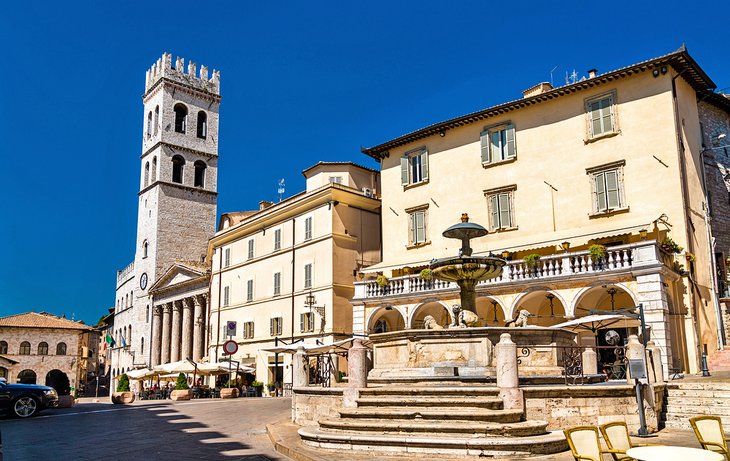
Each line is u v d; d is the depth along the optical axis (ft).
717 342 103.40
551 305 110.42
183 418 74.28
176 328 223.92
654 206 103.30
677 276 95.91
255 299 169.78
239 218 198.49
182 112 266.57
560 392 50.16
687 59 103.86
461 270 68.18
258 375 163.73
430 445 42.65
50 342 287.28
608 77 109.70
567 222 113.19
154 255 244.01
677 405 61.46
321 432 47.88
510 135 123.34
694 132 111.55
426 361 60.95
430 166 135.95
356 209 152.15
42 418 74.08
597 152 111.24
